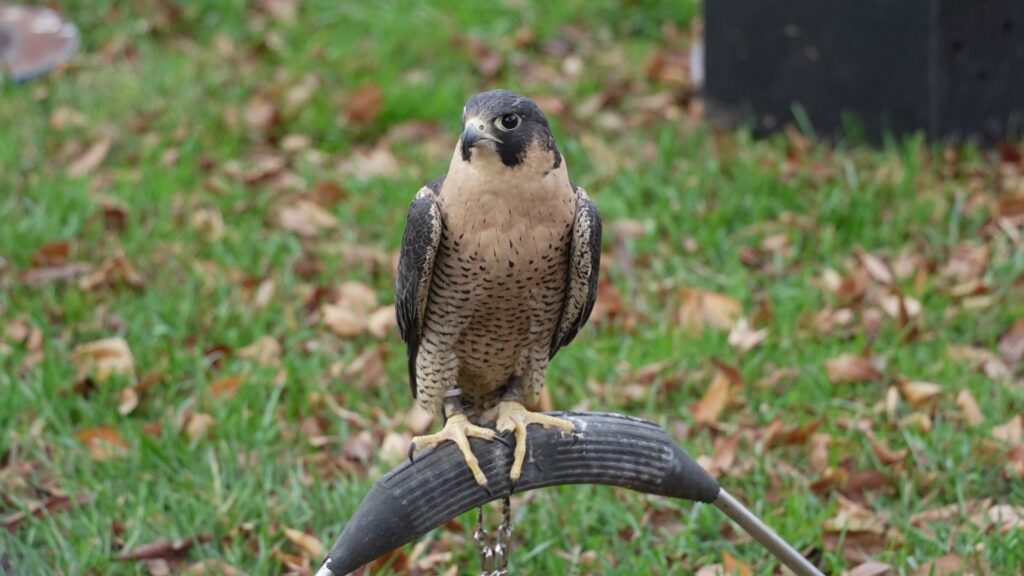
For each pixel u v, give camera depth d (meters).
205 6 12.11
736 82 10.16
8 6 12.02
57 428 6.98
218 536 6.24
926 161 9.31
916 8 9.21
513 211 4.80
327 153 9.92
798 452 6.83
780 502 6.46
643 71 11.01
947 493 6.47
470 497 4.82
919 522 6.26
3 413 7.00
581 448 4.86
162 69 10.91
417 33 11.45
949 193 8.93
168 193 9.16
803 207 8.92
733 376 7.29
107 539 6.13
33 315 7.81
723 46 10.16
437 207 4.92
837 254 8.45
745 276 8.24
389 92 10.35
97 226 8.72
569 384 7.43
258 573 5.98
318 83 10.70
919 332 7.67
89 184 9.28
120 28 11.73
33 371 7.40
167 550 6.12
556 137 9.94
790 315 7.79
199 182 9.41
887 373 7.32
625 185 9.23
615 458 4.86
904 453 6.63
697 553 6.17
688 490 4.88
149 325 7.81
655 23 11.89
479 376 5.45
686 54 11.40
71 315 7.88
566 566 6.13
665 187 9.23
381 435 7.01
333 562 4.59
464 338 5.23
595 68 11.11
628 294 8.16
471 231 4.84
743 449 6.84
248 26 11.80
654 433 4.88
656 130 10.12
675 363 7.46
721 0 10.05
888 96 9.55
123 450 6.80
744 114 10.20
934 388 7.03
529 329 5.22
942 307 7.90
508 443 4.88
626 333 7.85
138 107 10.37
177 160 9.65
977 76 9.45
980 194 8.91
